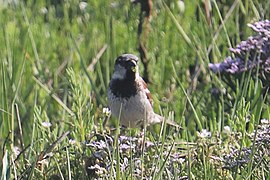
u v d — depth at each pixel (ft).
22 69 39.47
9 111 39.09
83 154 30.68
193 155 30.63
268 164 29.25
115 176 28.73
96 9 54.44
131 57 36.86
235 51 39.55
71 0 55.57
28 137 38.34
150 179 28.17
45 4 55.93
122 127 37.83
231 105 38.60
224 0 49.55
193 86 41.29
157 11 52.65
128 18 52.85
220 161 29.76
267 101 38.58
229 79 39.68
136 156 30.22
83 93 35.91
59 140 31.12
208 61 42.57
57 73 44.93
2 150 32.01
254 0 48.57
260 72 38.83
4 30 49.67
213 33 46.55
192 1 52.03
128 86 36.65
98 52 47.88
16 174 30.35
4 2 55.47
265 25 39.32
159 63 46.01
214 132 33.06
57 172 30.89
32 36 46.39
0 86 40.01
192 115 38.09
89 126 33.22
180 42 47.70
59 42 49.47
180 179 28.99
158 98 43.16
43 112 37.93
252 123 32.83
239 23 47.19
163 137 29.71
